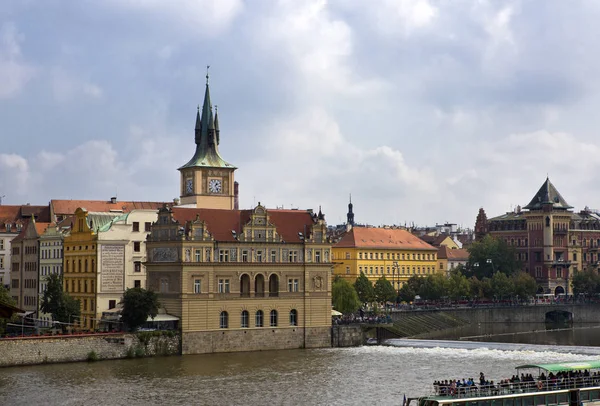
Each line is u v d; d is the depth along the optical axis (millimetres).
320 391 164750
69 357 194875
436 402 134250
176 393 162875
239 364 196250
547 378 147375
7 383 170250
